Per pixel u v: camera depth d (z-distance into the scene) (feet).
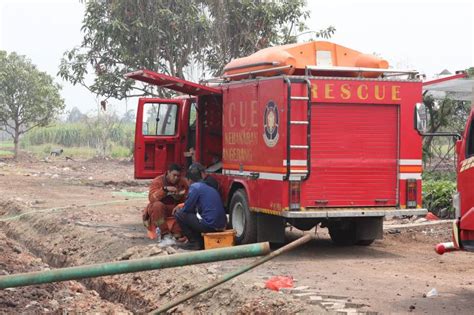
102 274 15.89
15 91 131.44
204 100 48.98
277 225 42.45
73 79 90.02
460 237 30.40
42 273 15.87
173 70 90.27
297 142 39.19
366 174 40.75
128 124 180.65
